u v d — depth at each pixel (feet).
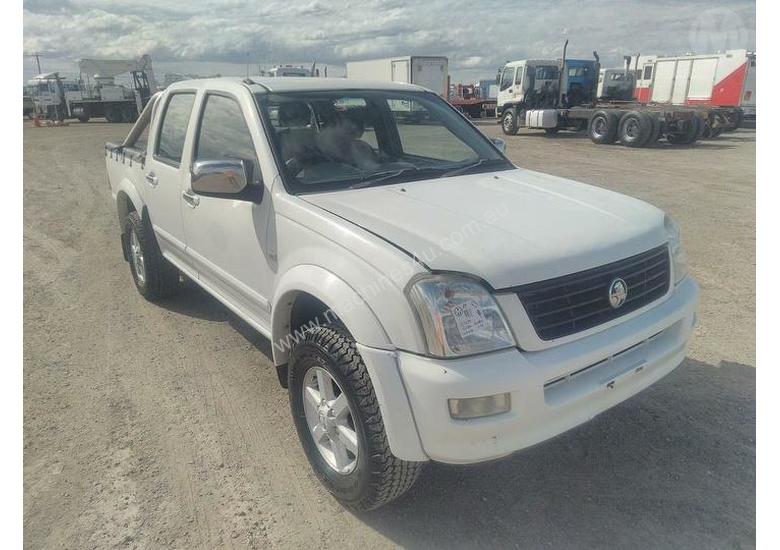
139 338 15.02
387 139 12.37
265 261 10.37
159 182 14.61
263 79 12.34
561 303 7.68
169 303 17.40
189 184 12.86
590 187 11.38
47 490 9.41
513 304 7.34
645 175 39.93
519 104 75.46
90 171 45.24
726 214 27.61
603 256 8.19
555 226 8.68
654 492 9.07
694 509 8.68
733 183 36.40
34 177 42.37
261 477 9.69
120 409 11.75
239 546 8.24
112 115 117.80
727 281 18.20
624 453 10.01
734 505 8.72
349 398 7.97
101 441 10.69
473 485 9.40
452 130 13.34
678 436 10.39
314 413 9.32
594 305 7.99
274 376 13.01
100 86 115.65
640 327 8.27
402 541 8.29
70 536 8.45
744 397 11.51
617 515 8.63
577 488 9.23
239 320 16.14
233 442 10.64
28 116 129.08
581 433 10.60
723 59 70.85
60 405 11.89
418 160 12.36
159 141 15.08
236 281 11.62
